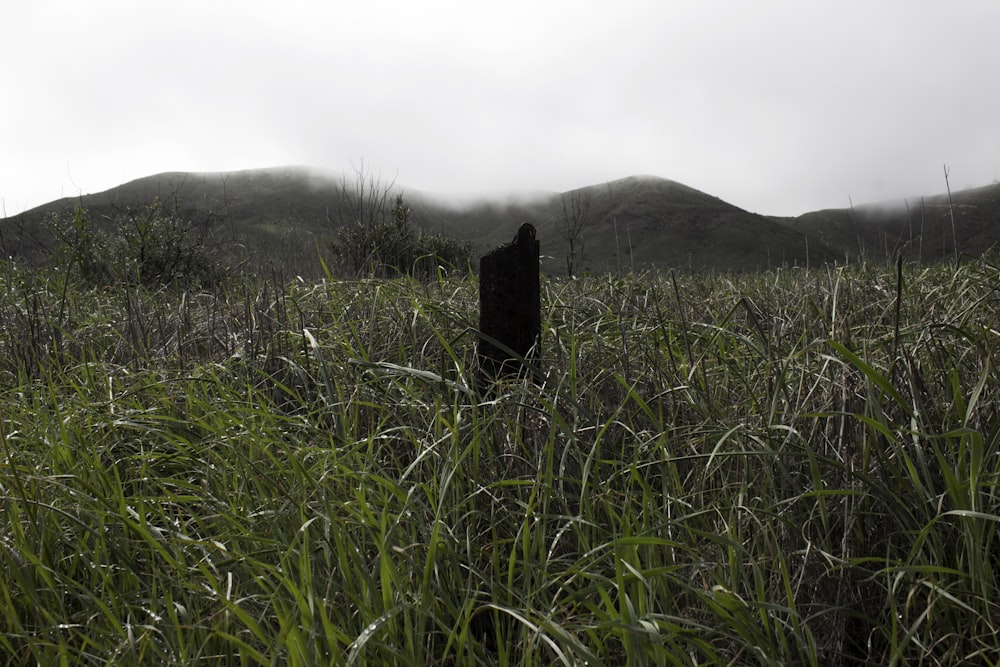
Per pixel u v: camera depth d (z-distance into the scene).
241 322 4.88
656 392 3.13
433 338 3.93
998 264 4.16
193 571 2.13
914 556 2.11
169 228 9.79
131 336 4.71
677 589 2.22
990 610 1.96
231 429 2.90
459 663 1.80
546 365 3.48
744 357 3.48
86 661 2.00
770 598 2.12
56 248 9.13
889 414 2.65
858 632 2.22
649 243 115.88
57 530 2.41
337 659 1.62
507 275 3.32
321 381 3.58
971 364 3.01
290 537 2.32
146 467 2.80
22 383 3.92
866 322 3.43
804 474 2.60
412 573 2.15
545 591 2.09
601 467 2.80
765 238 117.06
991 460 2.41
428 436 2.81
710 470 2.60
